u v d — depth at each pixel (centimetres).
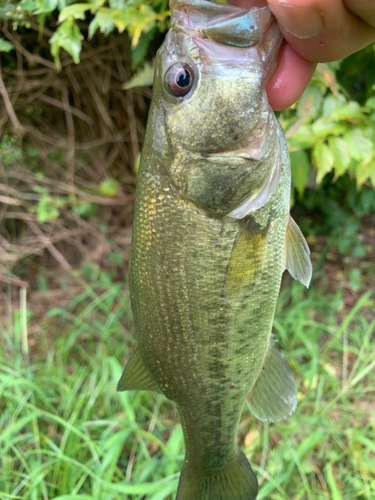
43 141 59
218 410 21
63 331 52
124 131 60
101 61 52
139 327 21
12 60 49
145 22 31
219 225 18
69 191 61
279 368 22
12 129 56
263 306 20
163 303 19
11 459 34
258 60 17
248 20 16
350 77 41
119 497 29
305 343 41
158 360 21
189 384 21
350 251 58
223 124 17
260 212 18
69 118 58
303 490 31
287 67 18
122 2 32
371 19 16
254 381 22
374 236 60
